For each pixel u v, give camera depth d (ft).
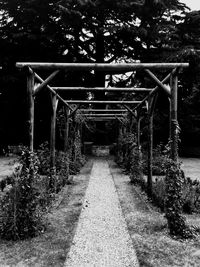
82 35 57.36
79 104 35.14
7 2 50.29
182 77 55.93
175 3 55.83
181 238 15.46
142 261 12.71
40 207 16.65
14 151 19.12
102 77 60.90
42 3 49.85
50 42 52.06
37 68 17.72
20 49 52.80
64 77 53.88
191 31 57.06
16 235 14.99
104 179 33.91
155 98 24.13
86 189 27.86
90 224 17.61
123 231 16.46
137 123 33.91
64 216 19.07
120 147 48.47
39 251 13.66
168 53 51.44
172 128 17.16
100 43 59.57
